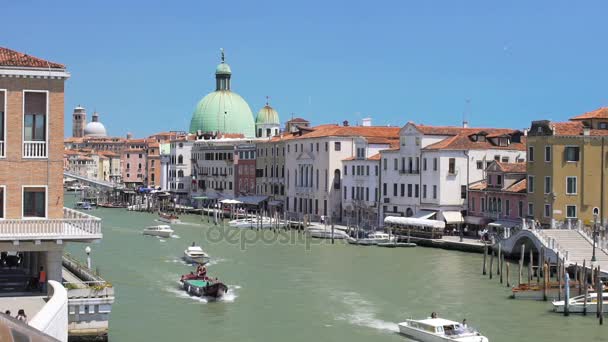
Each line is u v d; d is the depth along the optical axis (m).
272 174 131.25
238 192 144.50
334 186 111.81
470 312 46.59
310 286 55.84
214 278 57.75
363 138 105.31
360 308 47.81
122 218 135.75
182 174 170.38
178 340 38.84
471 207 86.44
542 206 72.69
